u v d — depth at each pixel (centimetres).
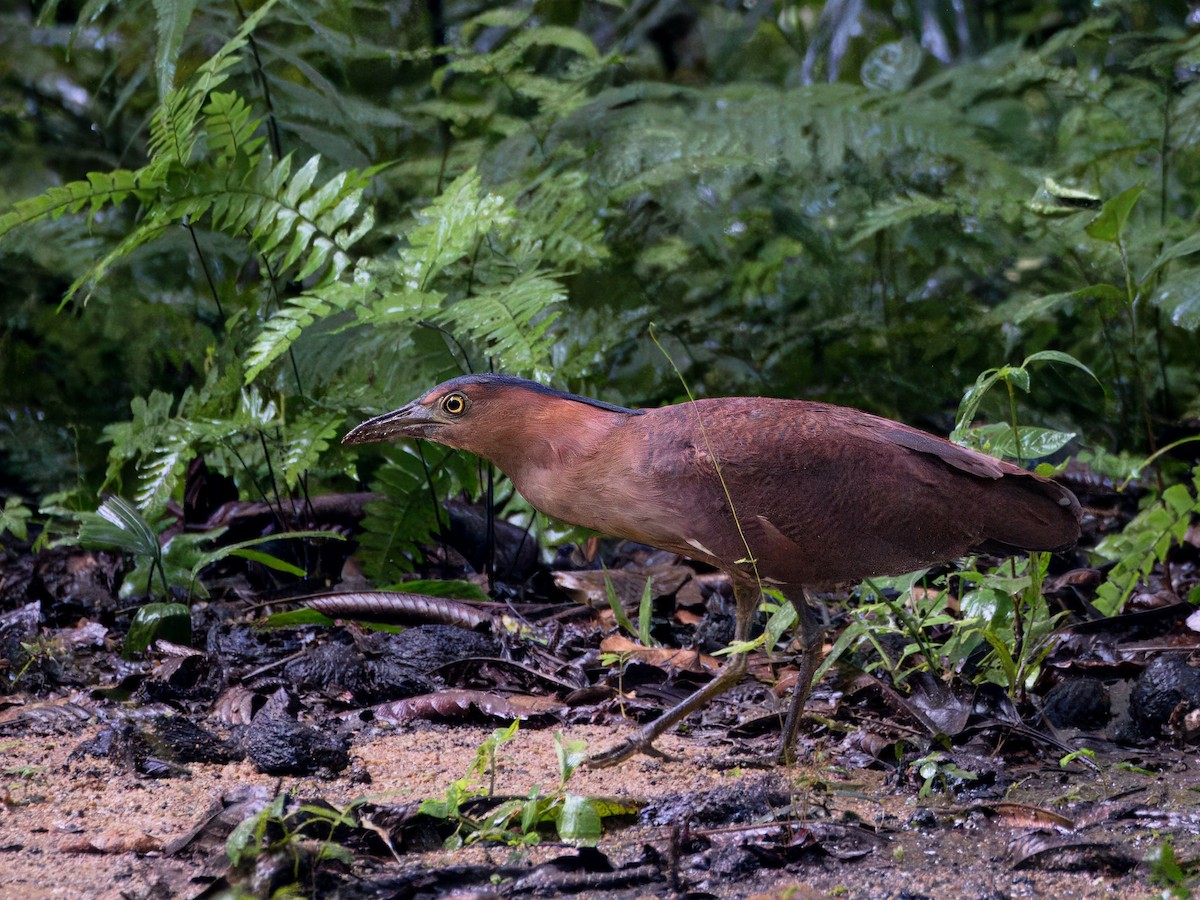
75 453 1300
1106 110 1475
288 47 1419
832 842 628
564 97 1377
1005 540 768
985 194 1382
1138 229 1377
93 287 1055
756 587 799
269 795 632
